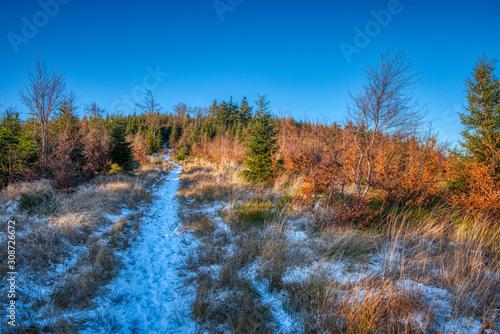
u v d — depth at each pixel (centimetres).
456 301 319
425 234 545
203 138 3378
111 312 336
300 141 1372
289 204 810
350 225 600
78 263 430
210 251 525
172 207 934
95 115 3278
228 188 1104
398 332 271
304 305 335
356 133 671
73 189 886
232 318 322
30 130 902
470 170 684
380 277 394
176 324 321
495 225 560
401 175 773
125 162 1418
